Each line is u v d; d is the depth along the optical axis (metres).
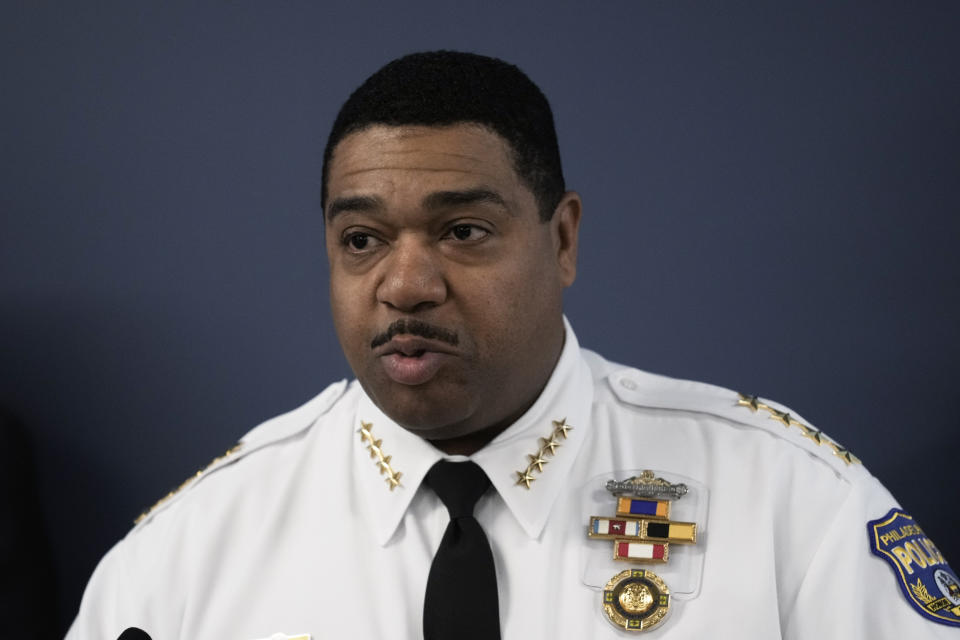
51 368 6.34
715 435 3.68
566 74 5.99
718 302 5.87
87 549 6.36
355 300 3.24
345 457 3.76
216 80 6.23
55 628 6.30
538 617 3.38
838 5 5.75
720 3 5.86
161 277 6.27
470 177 3.14
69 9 6.28
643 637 3.35
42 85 6.30
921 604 3.39
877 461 5.75
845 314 5.77
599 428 3.73
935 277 5.68
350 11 6.16
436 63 3.30
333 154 3.33
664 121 5.91
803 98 5.78
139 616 3.70
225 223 6.24
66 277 6.32
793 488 3.53
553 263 3.39
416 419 3.29
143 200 6.27
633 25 5.94
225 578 3.66
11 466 6.19
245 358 6.24
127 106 6.26
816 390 5.79
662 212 5.92
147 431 6.30
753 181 5.83
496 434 3.56
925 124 5.68
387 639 3.44
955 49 5.64
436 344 3.17
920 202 5.68
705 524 3.50
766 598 3.36
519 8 6.03
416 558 3.53
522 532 3.50
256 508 3.75
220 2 6.22
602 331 5.96
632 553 3.45
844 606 3.35
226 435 6.25
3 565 6.06
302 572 3.59
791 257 5.81
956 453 5.69
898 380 5.73
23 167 6.32
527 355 3.32
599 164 5.96
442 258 3.18
